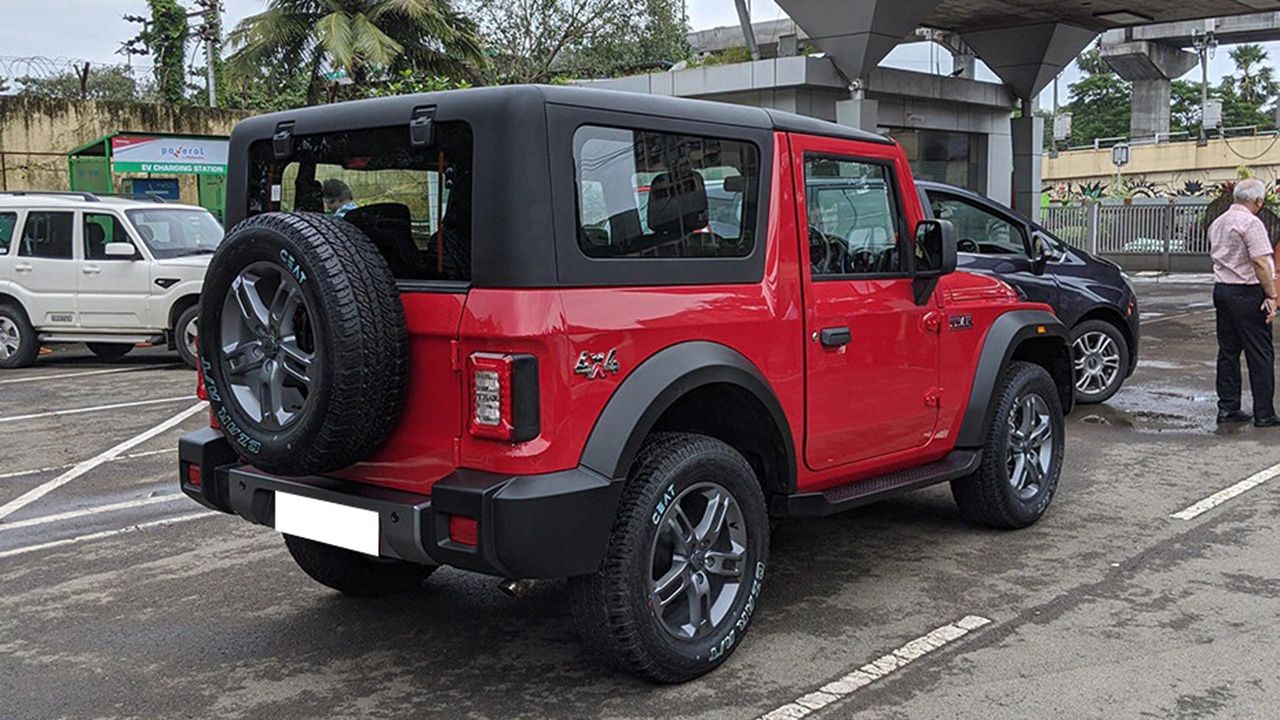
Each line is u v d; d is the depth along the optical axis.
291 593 5.16
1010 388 5.73
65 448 8.55
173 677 4.23
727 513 4.16
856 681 4.07
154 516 6.59
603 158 3.77
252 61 24.25
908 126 19.88
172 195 20.22
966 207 9.00
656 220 3.93
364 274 3.57
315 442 3.58
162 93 31.42
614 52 28.56
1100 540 5.76
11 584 5.37
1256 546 5.62
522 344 3.51
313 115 4.17
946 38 23.28
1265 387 8.53
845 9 16.92
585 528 3.59
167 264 12.62
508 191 3.53
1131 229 27.47
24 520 6.53
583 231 3.68
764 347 4.27
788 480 4.47
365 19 23.11
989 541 5.77
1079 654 4.28
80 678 4.23
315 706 3.95
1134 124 55.59
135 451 8.42
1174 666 4.16
